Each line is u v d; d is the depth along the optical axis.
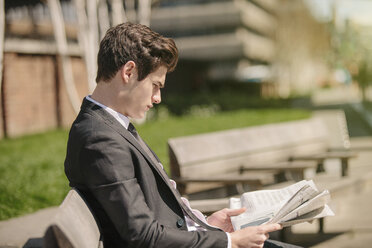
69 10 13.91
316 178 4.62
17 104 11.53
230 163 4.36
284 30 63.28
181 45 58.41
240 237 1.67
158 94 1.78
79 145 1.58
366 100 26.92
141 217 1.52
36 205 4.62
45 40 12.62
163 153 7.71
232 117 15.98
